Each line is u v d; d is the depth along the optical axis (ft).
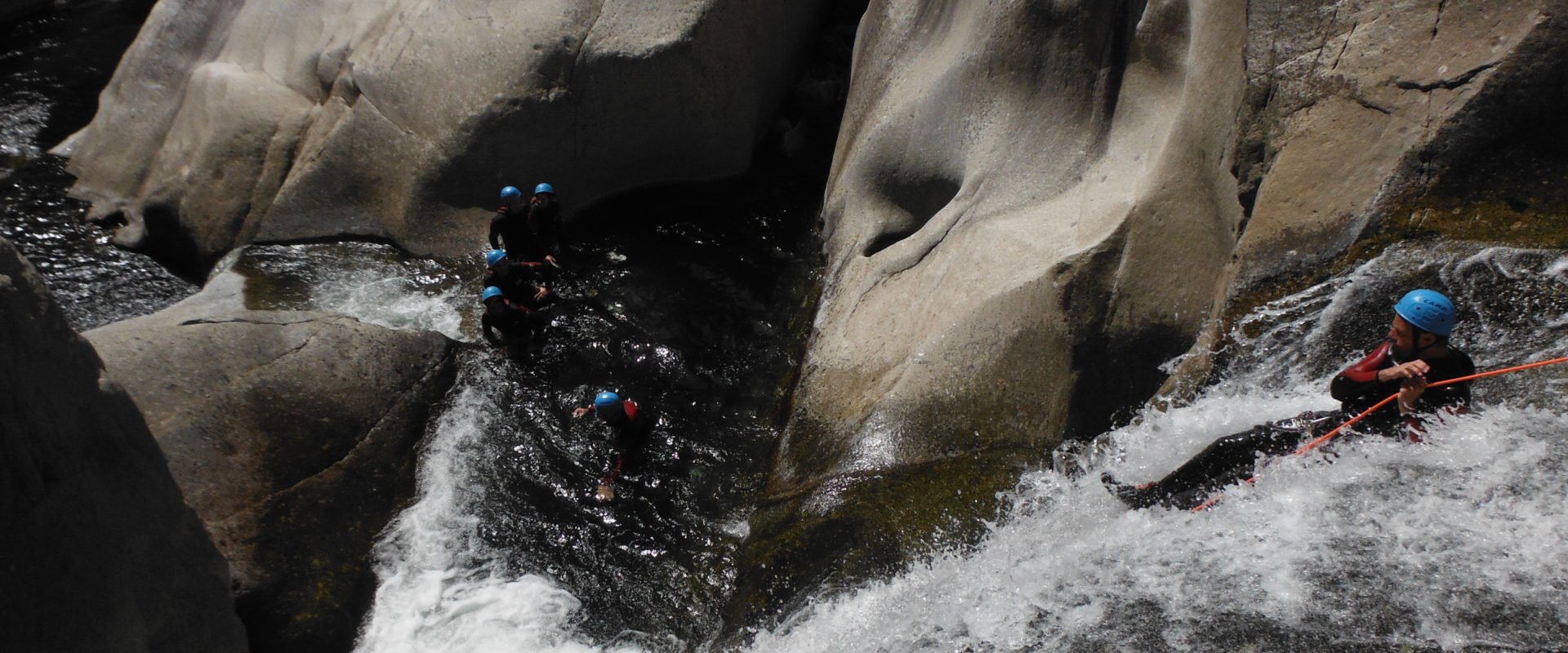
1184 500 15.39
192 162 31.96
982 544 17.40
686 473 22.67
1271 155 18.60
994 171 23.77
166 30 35.58
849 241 26.71
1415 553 12.85
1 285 12.65
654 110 30.53
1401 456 13.74
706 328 26.99
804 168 32.83
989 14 24.88
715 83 30.63
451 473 22.44
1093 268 19.81
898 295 23.54
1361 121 17.75
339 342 23.73
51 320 13.62
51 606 12.59
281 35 33.60
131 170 33.73
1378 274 16.67
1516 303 15.42
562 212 31.35
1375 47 17.89
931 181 25.86
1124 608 14.25
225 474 20.30
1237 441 15.24
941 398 20.29
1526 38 16.44
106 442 14.28
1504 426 13.69
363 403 22.88
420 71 30.76
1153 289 19.43
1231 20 20.06
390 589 20.04
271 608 18.78
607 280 28.66
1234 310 18.03
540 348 26.17
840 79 34.99
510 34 30.35
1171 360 19.11
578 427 23.90
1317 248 17.61
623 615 19.69
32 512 12.55
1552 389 14.14
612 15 30.12
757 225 30.76
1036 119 23.56
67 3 47.80
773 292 28.27
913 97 26.66
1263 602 13.21
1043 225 21.75
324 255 30.30
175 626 15.17
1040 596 15.38
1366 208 17.29
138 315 29.27
